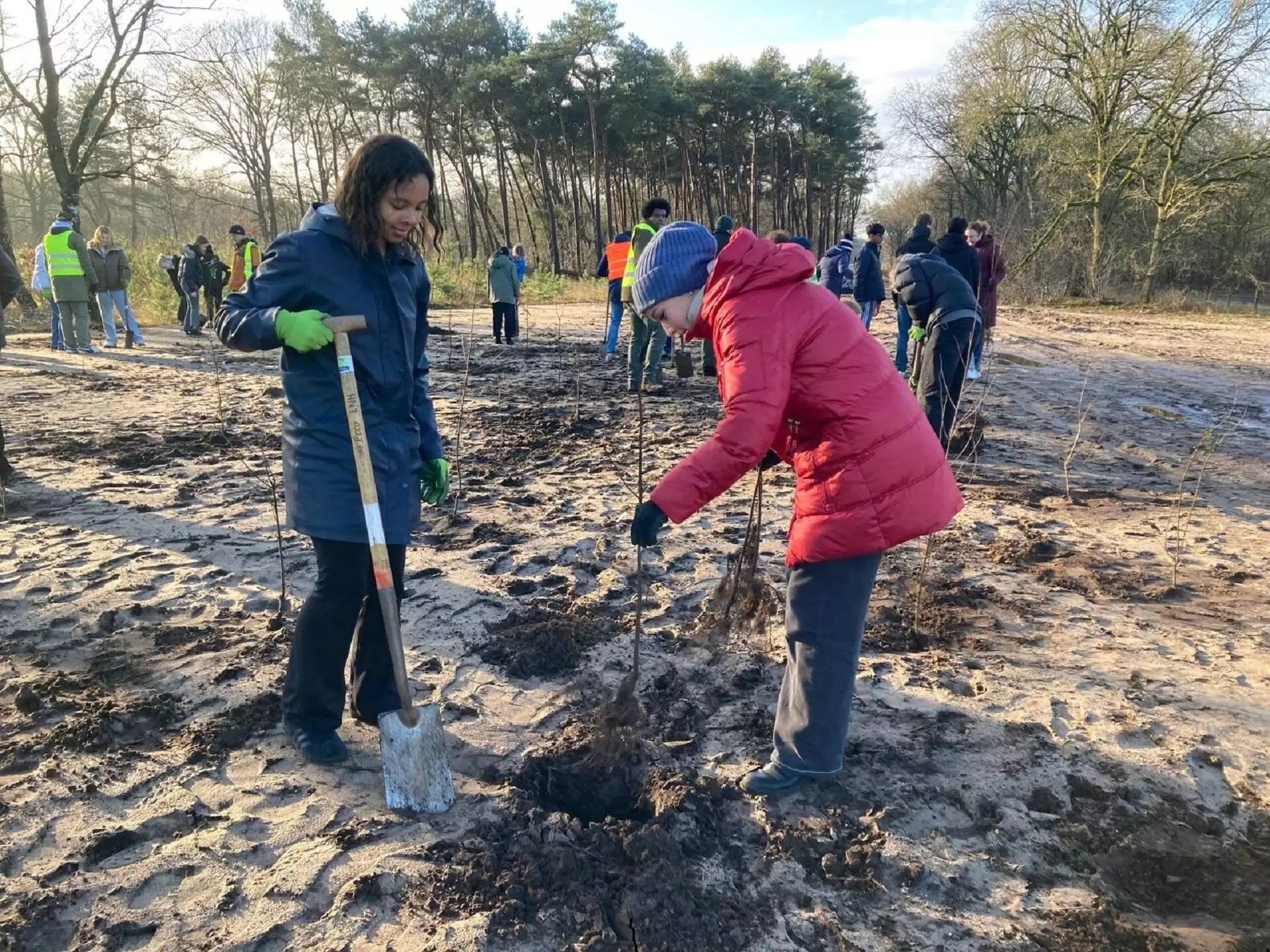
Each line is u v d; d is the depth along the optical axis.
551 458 6.61
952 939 2.20
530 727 3.04
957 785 2.77
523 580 4.23
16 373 9.81
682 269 2.50
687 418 8.05
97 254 11.96
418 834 2.46
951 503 2.50
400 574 2.84
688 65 47.62
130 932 2.11
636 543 2.34
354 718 3.07
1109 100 26.69
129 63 19.47
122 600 3.91
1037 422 8.34
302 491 2.55
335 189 2.49
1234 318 22.50
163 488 5.59
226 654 3.45
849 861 2.42
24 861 2.34
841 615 2.54
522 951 2.08
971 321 6.15
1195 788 2.79
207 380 9.77
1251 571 4.59
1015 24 27.34
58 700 3.08
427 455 2.92
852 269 12.05
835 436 2.40
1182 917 2.35
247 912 2.18
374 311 2.54
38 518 4.95
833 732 2.61
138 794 2.62
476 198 46.75
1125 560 4.72
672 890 2.26
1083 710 3.19
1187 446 7.43
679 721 3.09
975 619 3.96
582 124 40.12
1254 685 3.40
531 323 17.97
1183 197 26.36
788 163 50.00
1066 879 2.43
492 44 39.53
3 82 18.77
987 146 35.62
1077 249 29.05
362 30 39.19
